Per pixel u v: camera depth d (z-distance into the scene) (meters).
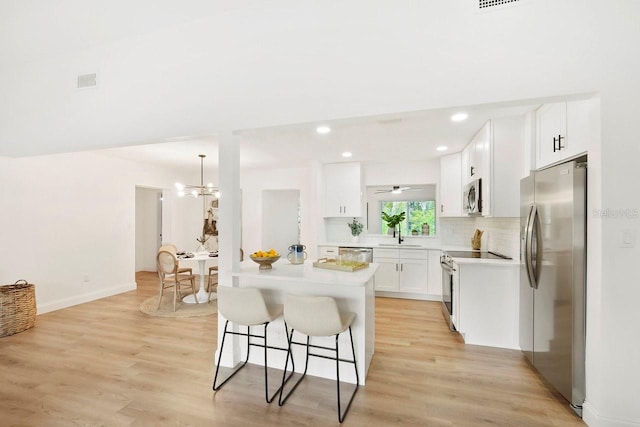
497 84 1.87
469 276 3.05
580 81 1.75
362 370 2.34
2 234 3.58
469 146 3.90
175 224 6.38
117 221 5.08
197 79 2.60
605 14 1.72
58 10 2.29
